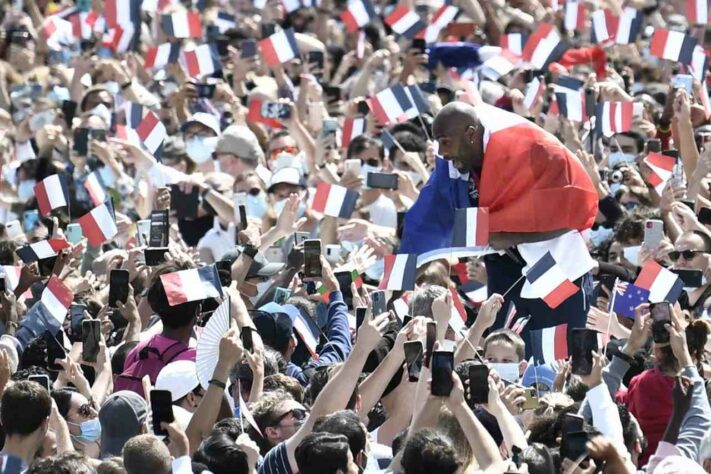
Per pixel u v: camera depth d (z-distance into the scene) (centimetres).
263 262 3659
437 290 3167
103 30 6353
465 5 6297
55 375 3259
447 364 2462
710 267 3638
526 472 2312
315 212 4397
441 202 3909
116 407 2753
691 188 4184
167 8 6438
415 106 4784
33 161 4894
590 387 2662
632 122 4844
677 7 6688
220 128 5444
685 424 2767
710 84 5441
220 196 4422
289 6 6525
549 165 3803
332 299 3372
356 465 2498
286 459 2598
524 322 3569
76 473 2412
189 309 3108
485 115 3875
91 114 5303
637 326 2989
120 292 3256
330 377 2875
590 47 5712
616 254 4056
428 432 2361
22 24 6675
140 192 4638
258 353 2908
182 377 2931
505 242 3828
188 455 2559
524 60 5303
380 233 4206
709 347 3228
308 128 5266
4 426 2633
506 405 2827
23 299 3631
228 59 5972
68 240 3988
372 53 6000
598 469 2405
